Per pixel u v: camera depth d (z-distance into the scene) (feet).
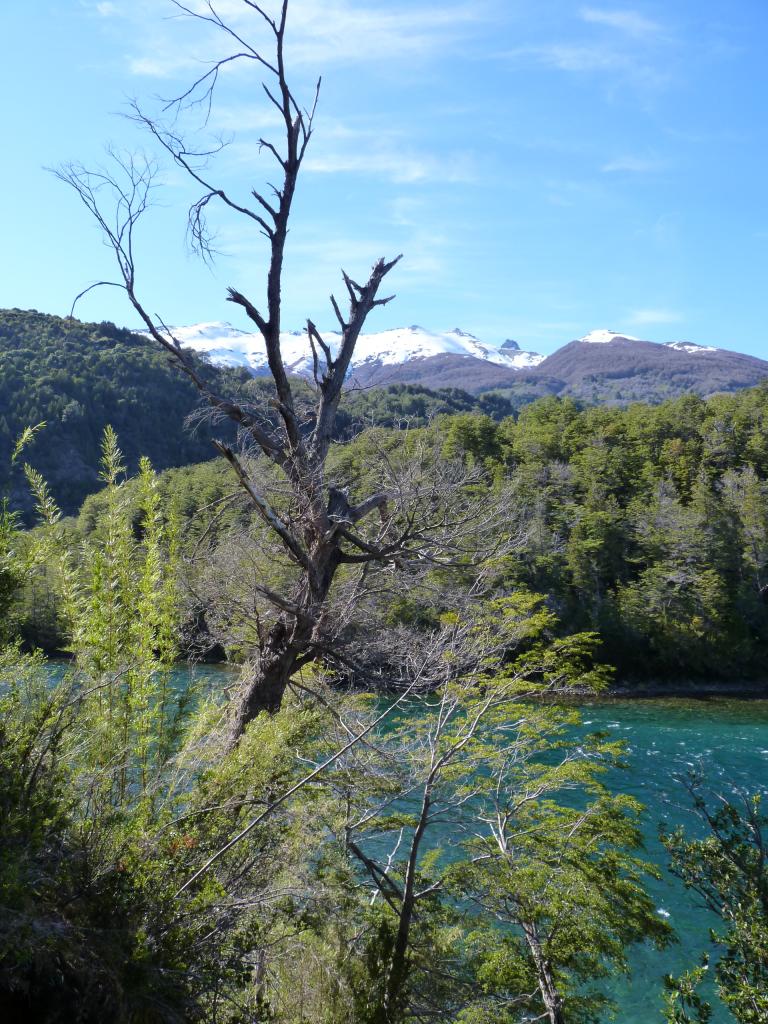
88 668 17.51
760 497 203.51
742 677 175.83
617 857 32.89
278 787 18.38
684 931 46.88
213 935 15.43
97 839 14.69
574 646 36.52
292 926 20.26
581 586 172.14
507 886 29.89
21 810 13.17
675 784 74.28
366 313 33.06
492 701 34.14
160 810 16.79
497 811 33.81
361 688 34.60
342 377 32.32
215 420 31.30
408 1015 24.98
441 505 34.96
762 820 21.70
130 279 27.81
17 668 16.02
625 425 259.80
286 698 31.35
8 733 14.71
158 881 14.94
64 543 18.69
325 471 31.63
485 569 37.45
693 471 231.09
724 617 177.47
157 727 18.71
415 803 49.55
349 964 22.20
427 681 33.42
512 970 29.58
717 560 184.34
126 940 13.38
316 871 23.94
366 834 37.60
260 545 32.81
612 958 31.60
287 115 28.48
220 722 27.07
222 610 30.55
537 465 202.08
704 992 41.29
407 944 26.94
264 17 27.73
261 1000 16.81
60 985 13.30
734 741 105.60
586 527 180.96
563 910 29.86
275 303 29.40
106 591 18.38
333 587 35.27
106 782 16.17
